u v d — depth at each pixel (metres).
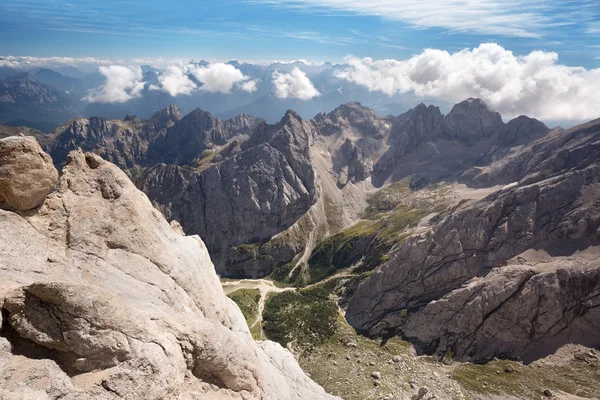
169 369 24.97
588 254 143.88
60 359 22.75
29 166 29.05
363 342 141.12
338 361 124.19
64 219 31.97
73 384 21.42
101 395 21.45
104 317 23.70
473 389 105.88
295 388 52.59
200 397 27.48
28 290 22.59
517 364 118.00
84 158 36.09
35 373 20.34
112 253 33.53
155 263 36.84
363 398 101.62
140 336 24.77
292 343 142.75
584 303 126.88
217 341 30.45
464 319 133.75
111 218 34.72
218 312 44.09
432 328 138.88
